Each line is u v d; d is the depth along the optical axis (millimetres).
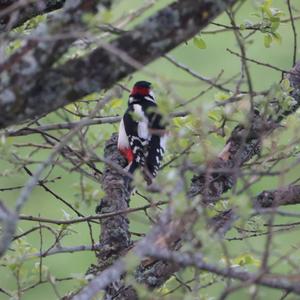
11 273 7570
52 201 19578
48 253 8117
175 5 6480
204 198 7113
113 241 9375
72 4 6363
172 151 7160
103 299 8391
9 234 6117
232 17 6938
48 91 6387
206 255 6301
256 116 8609
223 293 5859
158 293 8031
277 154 8352
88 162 7863
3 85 6289
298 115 8531
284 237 14805
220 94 8547
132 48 6430
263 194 8867
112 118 9555
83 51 8367
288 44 20531
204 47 9305
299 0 19156
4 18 8570
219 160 9188
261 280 5934
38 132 8484
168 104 6551
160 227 6109
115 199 9656
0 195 19406
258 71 20391
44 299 17672
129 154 11461
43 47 6273
